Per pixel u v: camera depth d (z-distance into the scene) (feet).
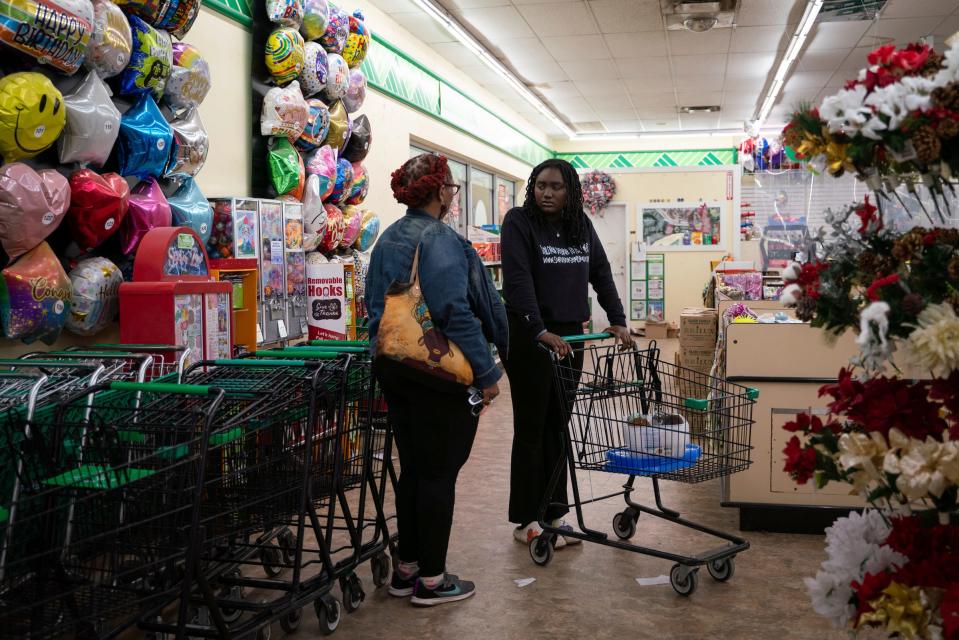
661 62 33.06
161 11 12.19
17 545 6.95
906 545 5.53
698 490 15.19
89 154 10.69
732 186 51.57
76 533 7.23
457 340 9.12
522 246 11.25
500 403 25.03
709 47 30.71
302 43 17.19
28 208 9.44
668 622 9.32
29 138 9.46
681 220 52.19
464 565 11.25
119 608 6.91
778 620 9.33
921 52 5.38
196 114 13.53
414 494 9.97
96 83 10.73
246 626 8.13
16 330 9.82
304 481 8.65
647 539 12.25
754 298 22.68
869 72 5.38
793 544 11.97
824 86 37.04
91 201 10.54
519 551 11.81
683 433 10.29
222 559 8.70
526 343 11.23
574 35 28.99
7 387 8.08
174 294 10.84
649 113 44.73
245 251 14.40
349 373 9.98
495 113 39.27
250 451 8.75
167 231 11.44
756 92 39.09
